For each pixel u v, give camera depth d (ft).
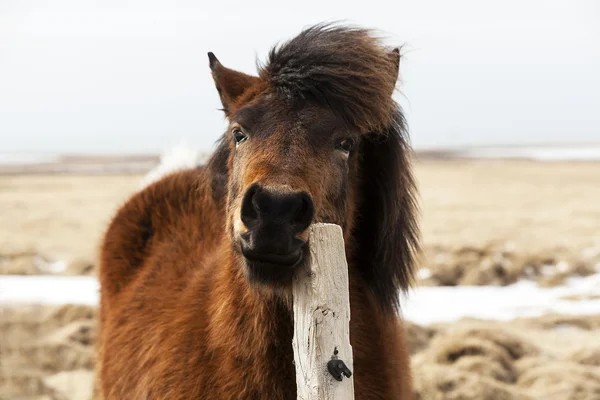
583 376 24.76
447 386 23.11
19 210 91.56
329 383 8.89
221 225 14.01
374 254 12.16
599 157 275.59
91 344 28.07
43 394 22.89
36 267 44.45
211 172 13.16
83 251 55.01
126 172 182.60
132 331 13.80
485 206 95.04
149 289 14.34
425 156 304.09
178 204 16.52
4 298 34.37
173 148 20.18
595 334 30.94
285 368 10.80
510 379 25.03
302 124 10.16
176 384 11.53
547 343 29.35
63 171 191.42
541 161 240.32
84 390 23.67
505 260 44.62
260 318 10.73
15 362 25.11
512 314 33.91
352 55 10.77
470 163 229.04
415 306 34.91
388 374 11.78
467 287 40.11
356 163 11.62
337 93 10.41
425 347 28.07
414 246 12.73
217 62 12.51
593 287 40.32
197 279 12.93
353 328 11.48
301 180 9.48
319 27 11.35
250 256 9.35
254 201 9.14
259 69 11.75
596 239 61.62
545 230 68.85
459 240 59.47
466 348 26.25
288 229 9.09
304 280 9.21
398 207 12.10
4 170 199.72
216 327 11.35
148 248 16.10
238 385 10.94
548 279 41.63
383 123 11.07
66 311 31.53
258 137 10.11
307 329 9.07
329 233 9.14
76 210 91.81
